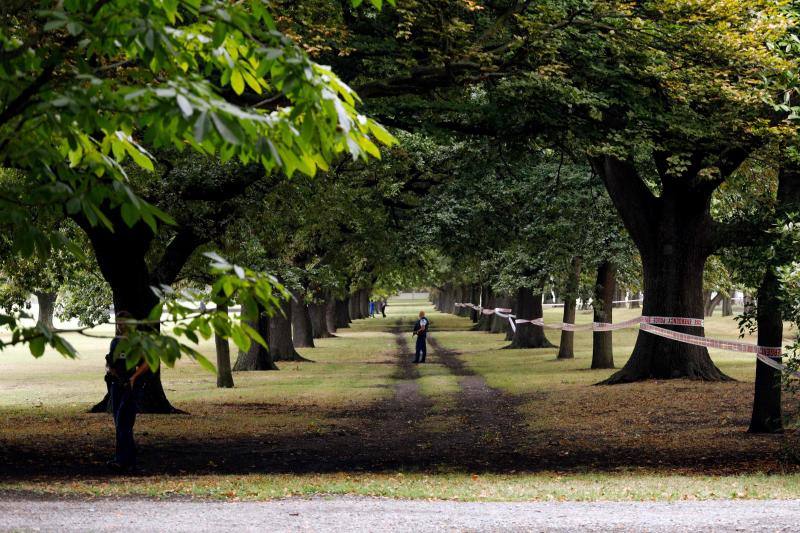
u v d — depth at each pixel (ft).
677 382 85.81
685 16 49.57
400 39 50.72
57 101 12.64
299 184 71.67
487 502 33.96
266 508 32.14
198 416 71.41
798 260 46.34
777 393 55.62
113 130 14.38
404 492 36.42
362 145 14.25
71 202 13.51
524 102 52.60
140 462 47.55
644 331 90.02
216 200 65.92
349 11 53.67
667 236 88.28
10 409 77.25
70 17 13.23
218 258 13.92
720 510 31.04
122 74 16.63
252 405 81.20
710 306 275.80
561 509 31.83
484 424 67.56
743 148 57.47
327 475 43.62
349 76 54.65
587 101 49.29
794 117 49.90
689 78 51.55
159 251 80.07
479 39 47.67
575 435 59.82
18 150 14.08
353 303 343.05
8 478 40.32
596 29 51.52
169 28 13.67
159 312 14.11
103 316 99.91
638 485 38.37
